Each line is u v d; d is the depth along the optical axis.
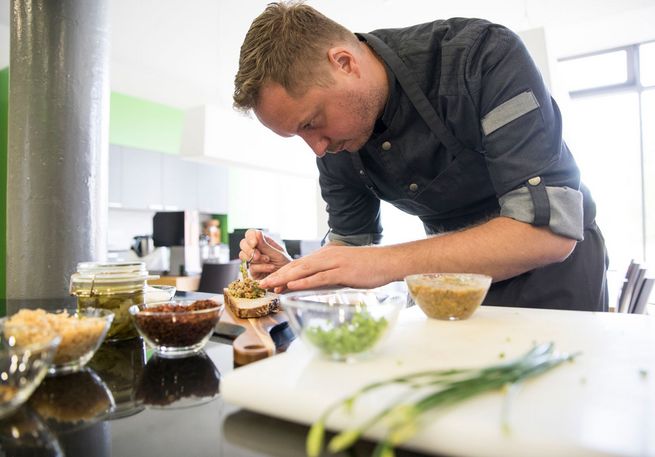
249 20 3.65
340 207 1.65
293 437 0.48
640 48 4.60
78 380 0.67
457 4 3.56
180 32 3.85
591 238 1.29
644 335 0.73
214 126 3.12
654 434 0.38
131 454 0.45
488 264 0.95
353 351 0.58
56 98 1.57
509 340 0.70
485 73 1.04
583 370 0.55
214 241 6.17
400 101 1.15
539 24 3.98
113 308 0.88
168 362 0.76
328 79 1.00
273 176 7.60
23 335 0.63
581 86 4.88
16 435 0.49
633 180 4.68
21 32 1.56
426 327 0.80
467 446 0.40
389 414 0.40
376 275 0.96
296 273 0.94
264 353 0.71
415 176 1.28
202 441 0.48
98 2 1.68
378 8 3.61
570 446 0.37
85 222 1.64
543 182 0.95
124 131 5.47
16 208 1.58
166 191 5.71
